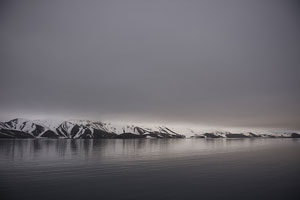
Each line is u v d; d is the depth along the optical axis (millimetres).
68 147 91875
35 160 44219
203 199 18500
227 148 89875
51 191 20781
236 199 18453
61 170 32219
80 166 36375
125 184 23562
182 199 18484
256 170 32500
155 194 19906
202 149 83375
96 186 22672
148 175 28625
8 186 22516
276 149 82188
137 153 63125
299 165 37562
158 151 71875
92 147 93750
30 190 21078
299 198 18734
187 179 26062
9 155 54000
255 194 19812
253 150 77188
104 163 40219
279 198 18734
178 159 46906
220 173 30000
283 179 25922
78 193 20203
